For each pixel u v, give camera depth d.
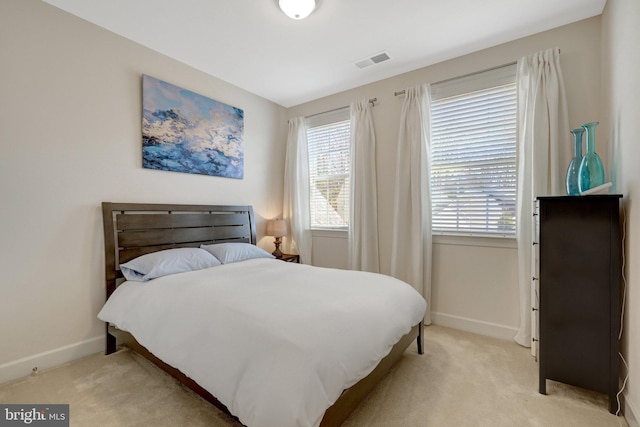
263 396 1.11
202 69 3.05
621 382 1.65
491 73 2.62
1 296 1.90
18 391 1.79
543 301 1.78
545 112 2.30
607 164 2.05
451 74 2.83
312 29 2.38
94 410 1.61
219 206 3.25
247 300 1.65
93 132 2.31
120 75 2.47
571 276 1.71
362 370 1.35
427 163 2.89
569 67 2.30
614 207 1.60
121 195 2.48
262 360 1.21
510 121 2.56
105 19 2.25
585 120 2.24
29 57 2.00
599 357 1.64
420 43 2.57
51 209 2.10
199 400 1.70
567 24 2.31
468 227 2.78
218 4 2.08
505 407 1.64
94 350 2.30
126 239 2.44
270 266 2.65
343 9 2.13
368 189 3.29
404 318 1.78
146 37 2.49
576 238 1.69
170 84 2.79
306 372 1.12
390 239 3.22
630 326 1.56
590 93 2.22
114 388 1.82
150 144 2.65
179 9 2.13
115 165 2.44
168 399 1.71
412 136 2.94
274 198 3.99
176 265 2.36
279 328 1.32
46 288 2.08
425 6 2.10
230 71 3.10
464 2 2.06
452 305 2.84
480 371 2.02
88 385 1.86
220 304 1.61
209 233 3.10
